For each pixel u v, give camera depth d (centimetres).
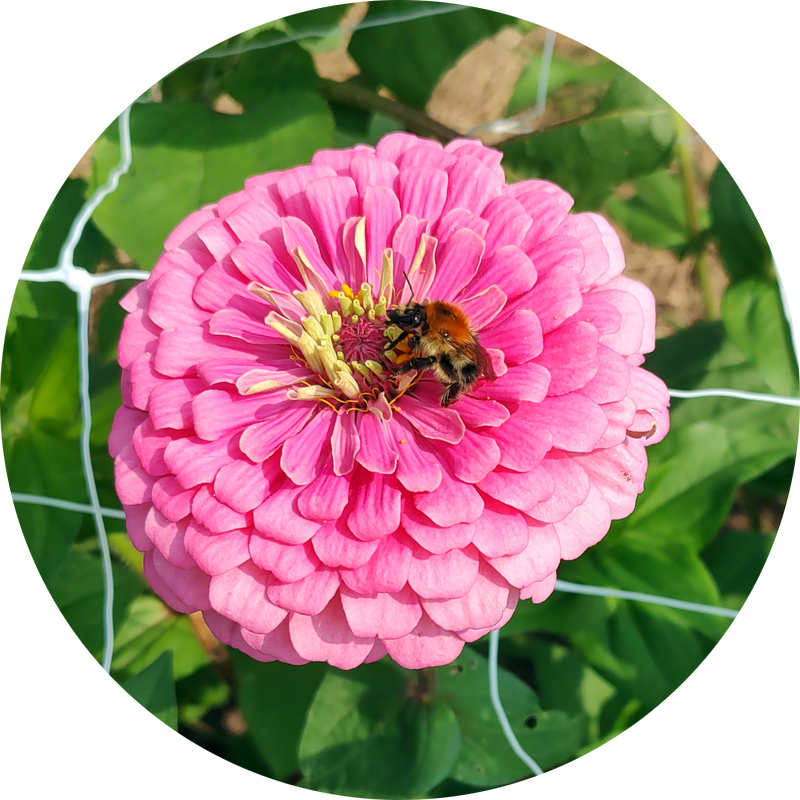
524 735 15
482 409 11
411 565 11
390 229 13
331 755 14
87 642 15
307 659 11
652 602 15
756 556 16
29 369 16
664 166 18
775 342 17
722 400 17
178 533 11
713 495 16
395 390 13
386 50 17
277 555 11
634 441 12
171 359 12
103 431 16
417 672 15
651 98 17
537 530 11
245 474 11
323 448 12
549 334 12
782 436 16
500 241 12
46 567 16
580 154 18
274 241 13
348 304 13
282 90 17
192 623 16
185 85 17
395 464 11
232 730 15
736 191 17
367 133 18
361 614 11
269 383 12
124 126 16
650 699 15
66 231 16
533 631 16
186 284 12
